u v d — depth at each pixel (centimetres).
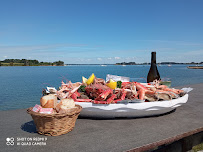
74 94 179
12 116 192
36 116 128
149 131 142
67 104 143
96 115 170
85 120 171
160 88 212
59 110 132
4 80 2673
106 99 169
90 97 184
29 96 1228
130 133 138
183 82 1902
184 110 212
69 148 112
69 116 134
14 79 2845
